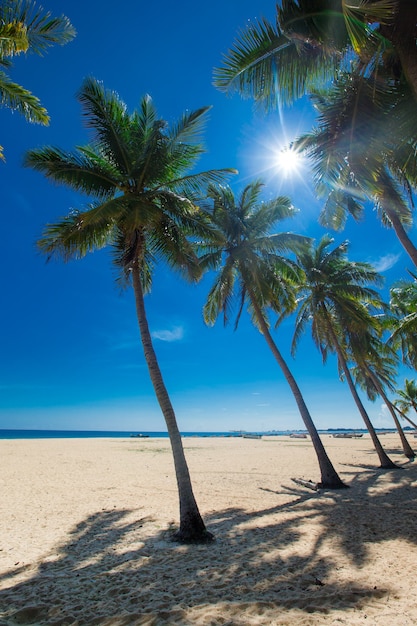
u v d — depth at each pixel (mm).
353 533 7109
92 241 8695
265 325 14312
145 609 4227
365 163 6863
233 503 10414
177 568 5594
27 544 6961
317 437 13273
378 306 20438
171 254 9008
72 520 8719
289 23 6145
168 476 15953
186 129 8766
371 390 29484
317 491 12086
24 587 5000
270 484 13664
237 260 14633
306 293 19234
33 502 10664
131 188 8891
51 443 43062
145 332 8312
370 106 6578
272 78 7078
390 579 4832
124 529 7918
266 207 14984
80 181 8531
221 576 5191
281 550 6234
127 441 52875
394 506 9547
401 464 19266
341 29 6105
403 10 5418
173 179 9219
